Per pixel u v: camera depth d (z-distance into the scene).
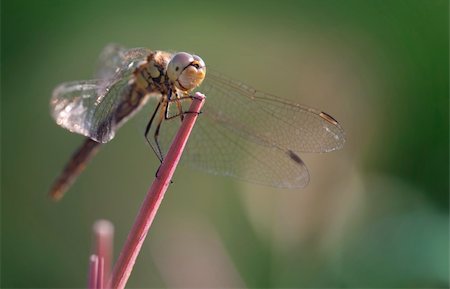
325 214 0.39
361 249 0.38
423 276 0.37
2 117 0.41
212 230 0.38
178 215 0.39
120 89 0.34
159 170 0.30
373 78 0.41
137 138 0.41
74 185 0.40
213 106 0.34
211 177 0.40
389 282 0.38
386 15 0.41
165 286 0.38
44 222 0.40
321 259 0.38
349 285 0.38
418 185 0.39
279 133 0.34
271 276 0.38
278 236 0.39
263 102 0.34
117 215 0.40
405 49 0.41
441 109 0.40
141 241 0.30
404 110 0.40
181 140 0.30
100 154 0.41
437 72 0.40
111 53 0.35
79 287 0.40
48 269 0.40
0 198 0.40
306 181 0.34
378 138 0.40
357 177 0.39
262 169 0.34
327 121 0.33
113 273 0.30
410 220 0.38
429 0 0.40
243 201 0.39
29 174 0.41
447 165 0.39
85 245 0.40
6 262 0.40
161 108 0.34
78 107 0.33
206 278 0.36
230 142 0.34
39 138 0.41
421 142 0.40
